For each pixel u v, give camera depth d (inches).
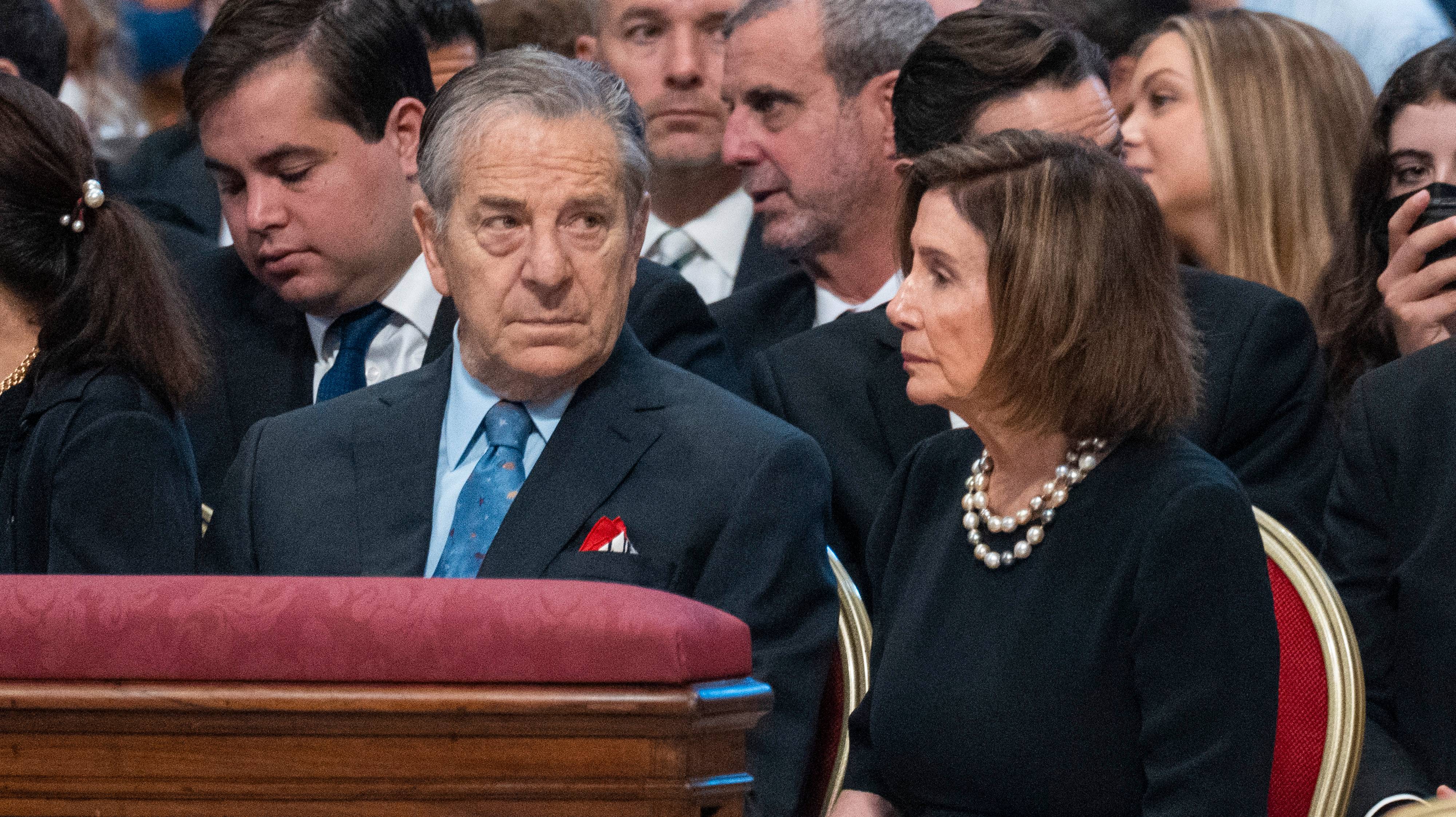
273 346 490.9
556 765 182.7
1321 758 310.3
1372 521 368.5
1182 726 265.1
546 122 335.0
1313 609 318.0
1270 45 524.4
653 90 637.9
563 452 345.1
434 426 361.7
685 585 333.1
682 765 181.9
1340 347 461.4
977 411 290.5
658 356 476.4
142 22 761.6
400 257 478.6
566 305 337.4
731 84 525.3
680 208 650.2
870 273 530.6
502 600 186.9
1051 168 282.4
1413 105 436.8
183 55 770.8
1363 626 364.2
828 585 341.7
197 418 480.1
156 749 186.5
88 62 734.5
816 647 331.3
